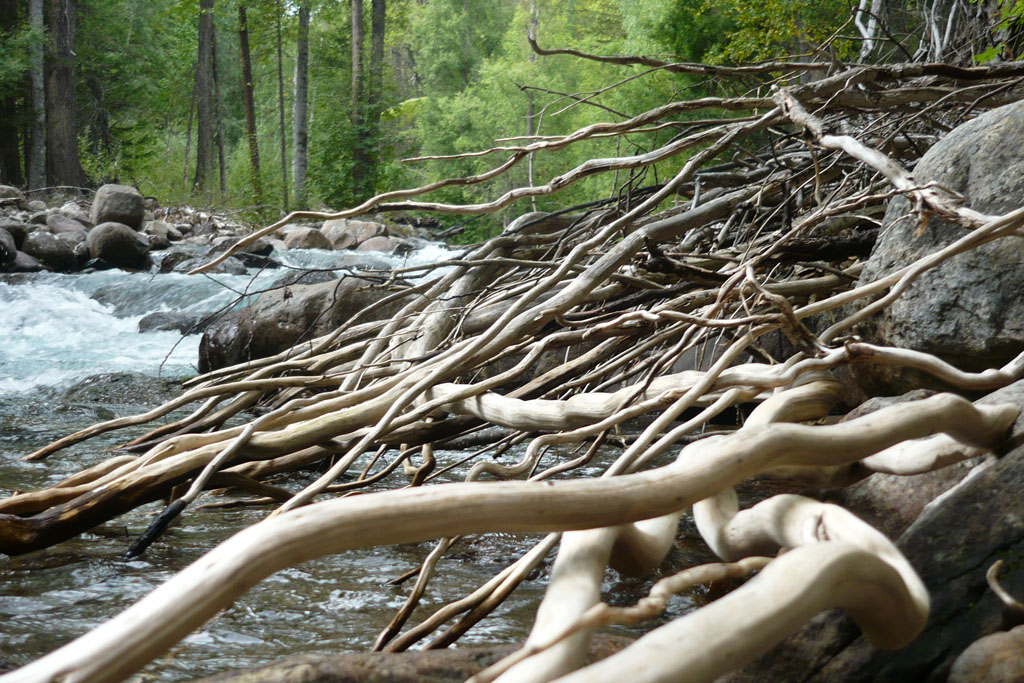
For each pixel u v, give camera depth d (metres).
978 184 2.71
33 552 2.68
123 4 32.34
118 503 2.70
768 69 4.20
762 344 4.13
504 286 3.91
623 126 3.29
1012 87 3.55
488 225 24.59
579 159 25.75
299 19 26.70
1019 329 2.41
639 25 24.17
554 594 0.98
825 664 1.29
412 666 1.28
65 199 22.25
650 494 1.01
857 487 2.10
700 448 1.28
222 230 18.73
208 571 0.78
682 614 2.08
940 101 3.66
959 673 1.15
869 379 2.81
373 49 27.47
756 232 3.66
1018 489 1.46
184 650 1.89
